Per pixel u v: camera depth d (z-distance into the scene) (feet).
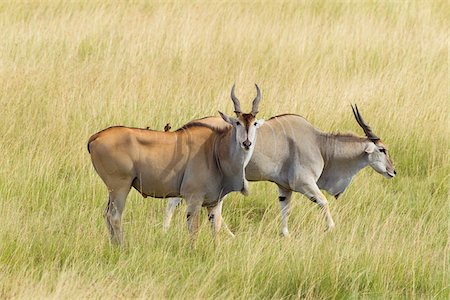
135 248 95.09
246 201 116.37
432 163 129.49
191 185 97.66
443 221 112.06
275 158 109.91
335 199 117.80
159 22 185.78
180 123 131.34
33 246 95.25
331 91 144.97
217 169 98.53
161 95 139.54
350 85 151.33
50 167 113.70
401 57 172.45
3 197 106.52
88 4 200.44
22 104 131.54
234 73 157.89
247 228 109.29
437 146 132.36
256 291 90.38
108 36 175.22
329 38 182.39
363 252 96.32
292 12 204.03
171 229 103.81
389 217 106.93
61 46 169.27
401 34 185.98
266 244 98.17
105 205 109.60
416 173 128.98
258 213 115.65
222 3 206.28
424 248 100.48
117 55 163.12
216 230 101.60
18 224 97.30
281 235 108.27
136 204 110.22
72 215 103.35
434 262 98.78
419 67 165.07
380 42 180.65
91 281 87.04
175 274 91.71
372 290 92.22
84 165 116.98
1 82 139.64
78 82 143.84
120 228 97.40
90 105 132.67
